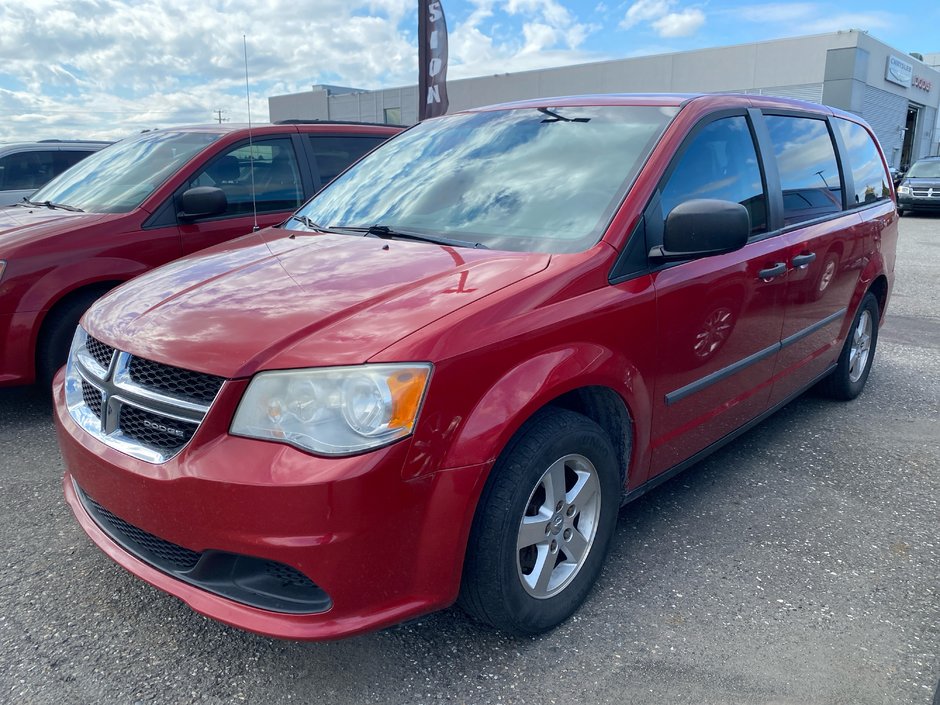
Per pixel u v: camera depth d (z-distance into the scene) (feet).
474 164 10.21
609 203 8.53
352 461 6.02
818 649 7.55
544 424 7.25
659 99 10.19
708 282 9.14
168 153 16.47
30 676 7.14
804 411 14.78
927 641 7.69
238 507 6.10
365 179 11.35
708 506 10.66
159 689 6.99
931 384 16.72
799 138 12.30
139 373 6.97
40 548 9.47
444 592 6.70
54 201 16.61
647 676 7.15
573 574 7.93
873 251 14.33
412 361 6.23
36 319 13.41
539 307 7.21
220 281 8.09
